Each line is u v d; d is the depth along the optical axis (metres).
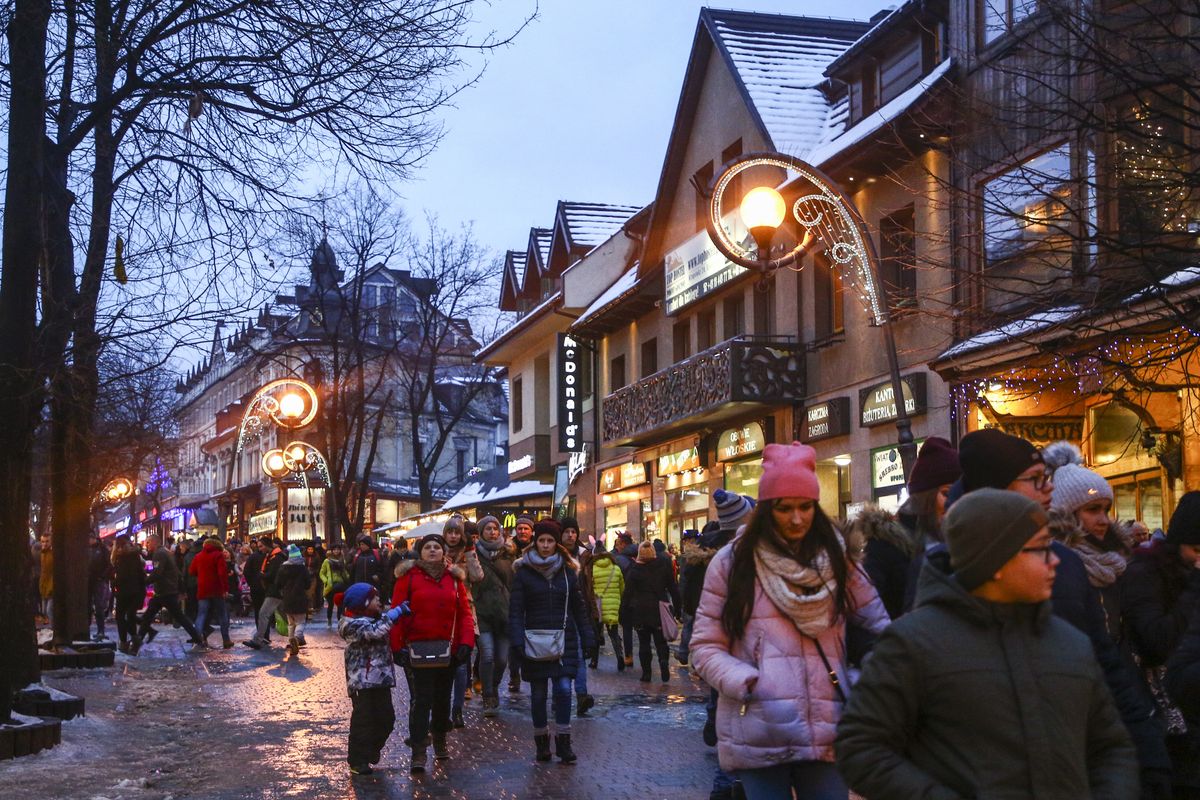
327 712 14.86
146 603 37.88
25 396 11.36
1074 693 3.38
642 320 38.19
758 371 27.75
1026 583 3.35
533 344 47.78
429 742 10.89
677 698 15.72
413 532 40.88
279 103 12.75
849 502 26.47
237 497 93.94
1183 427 16.53
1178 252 11.60
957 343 20.05
